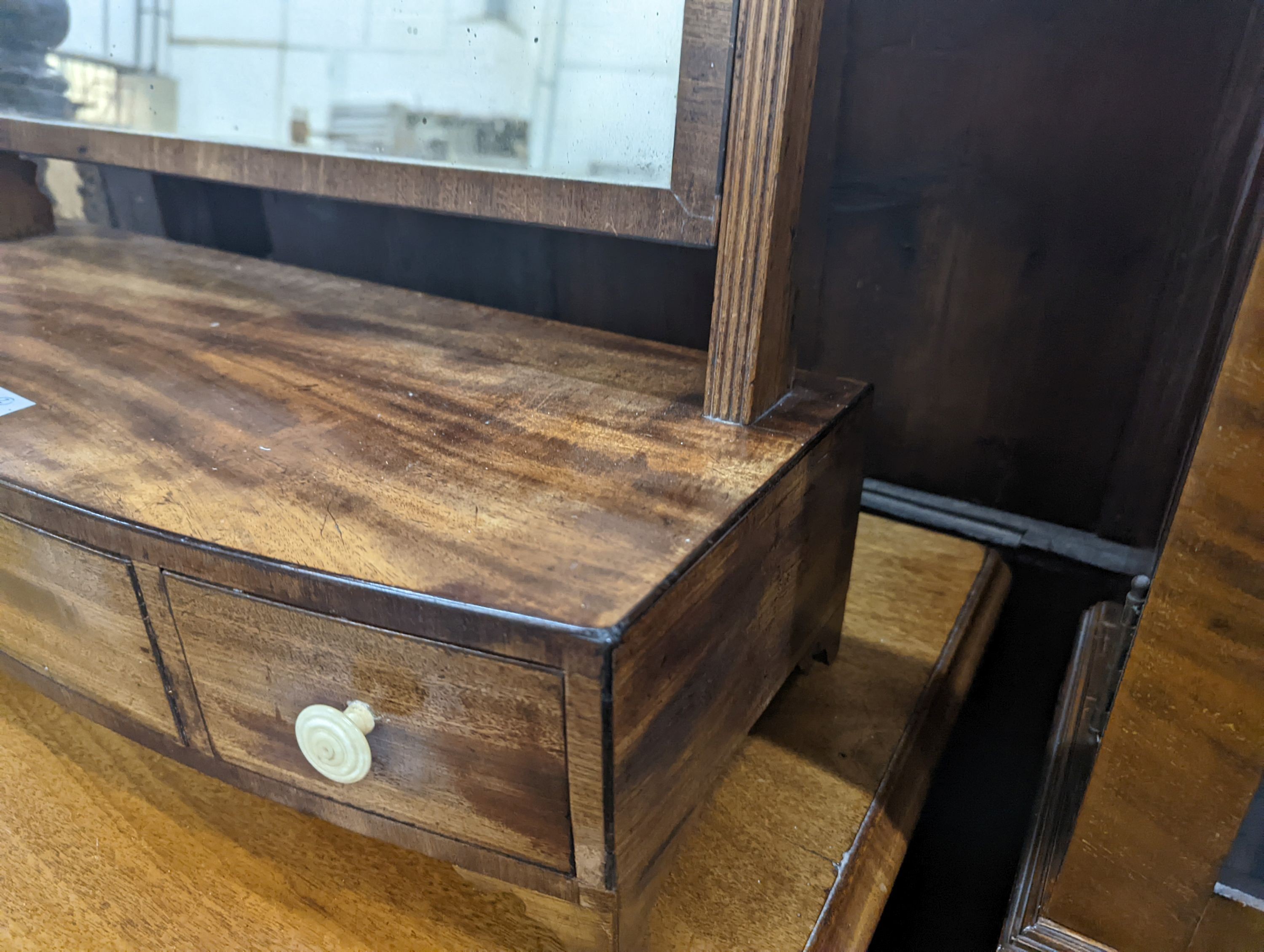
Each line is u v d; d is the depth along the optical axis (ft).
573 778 1.55
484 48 2.25
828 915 2.05
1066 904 1.97
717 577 1.74
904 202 2.94
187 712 1.89
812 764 2.47
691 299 3.33
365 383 2.37
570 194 2.22
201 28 2.68
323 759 1.70
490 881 1.80
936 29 2.69
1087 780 2.28
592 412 2.23
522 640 1.44
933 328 3.07
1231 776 1.63
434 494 1.80
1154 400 2.77
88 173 4.27
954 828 2.65
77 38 2.89
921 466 3.33
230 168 2.77
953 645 2.91
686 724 1.78
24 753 2.43
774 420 2.22
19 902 2.00
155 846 2.18
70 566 1.83
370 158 2.52
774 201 1.94
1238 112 2.33
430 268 3.79
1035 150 2.69
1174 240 2.58
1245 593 1.50
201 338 2.66
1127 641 2.48
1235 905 1.76
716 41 1.89
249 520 1.69
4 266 3.31
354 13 2.43
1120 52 2.48
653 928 2.00
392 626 1.53
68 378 2.32
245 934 1.96
